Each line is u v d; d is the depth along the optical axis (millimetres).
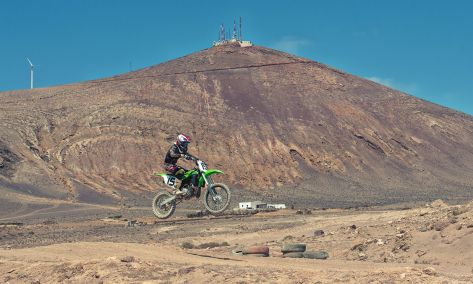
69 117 183875
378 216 57594
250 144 188500
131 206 135000
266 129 198375
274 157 184750
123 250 21688
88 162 164375
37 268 17797
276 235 53469
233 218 95438
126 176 161875
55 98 198500
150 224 90438
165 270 16422
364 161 195500
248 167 177875
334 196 164875
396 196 166750
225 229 68750
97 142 172500
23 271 17828
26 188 141125
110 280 15984
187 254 22703
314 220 71562
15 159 154000
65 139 172375
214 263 18859
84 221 99500
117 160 166875
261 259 22266
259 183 172375
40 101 195000
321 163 187875
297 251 29578
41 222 100625
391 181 186375
